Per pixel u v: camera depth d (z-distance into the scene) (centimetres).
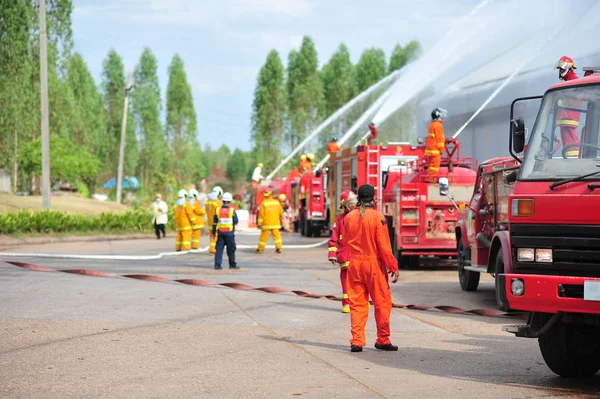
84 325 994
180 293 1346
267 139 8581
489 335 967
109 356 805
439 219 1781
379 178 2331
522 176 721
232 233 1814
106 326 991
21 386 672
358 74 8444
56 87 5741
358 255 860
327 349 868
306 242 3062
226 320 1062
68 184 5484
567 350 725
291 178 4150
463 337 954
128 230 3522
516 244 706
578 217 677
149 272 1739
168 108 10081
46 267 1812
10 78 4803
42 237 2986
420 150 2336
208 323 1034
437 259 2164
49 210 3161
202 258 2192
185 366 764
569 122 732
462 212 1438
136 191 8550
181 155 10000
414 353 849
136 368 751
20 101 4900
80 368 747
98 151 7969
